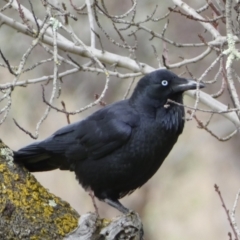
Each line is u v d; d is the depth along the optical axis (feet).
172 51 60.59
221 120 73.82
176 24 60.49
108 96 63.67
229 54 30.37
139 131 34.65
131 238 28.58
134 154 34.78
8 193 29.17
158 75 34.58
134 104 35.24
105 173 35.29
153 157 35.06
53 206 29.68
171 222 82.64
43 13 56.24
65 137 35.73
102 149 34.99
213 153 83.51
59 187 82.79
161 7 60.54
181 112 35.22
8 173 29.89
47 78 36.83
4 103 65.62
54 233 28.78
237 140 82.58
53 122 78.79
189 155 81.82
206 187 85.15
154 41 60.39
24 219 28.71
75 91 65.41
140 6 60.70
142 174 35.53
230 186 84.28
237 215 83.56
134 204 76.64
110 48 58.49
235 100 29.17
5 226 28.48
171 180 81.15
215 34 36.96
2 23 38.50
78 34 58.39
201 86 34.14
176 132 35.22
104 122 35.19
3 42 61.21
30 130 67.36
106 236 28.40
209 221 83.61
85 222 28.63
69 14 32.55
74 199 81.46
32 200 29.37
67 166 36.65
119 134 34.53
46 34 39.17
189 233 81.56
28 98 65.92
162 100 34.68
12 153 30.89
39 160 35.88
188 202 83.97
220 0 39.86
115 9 60.54
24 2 56.49
